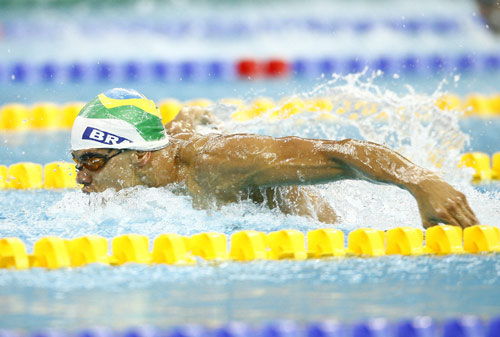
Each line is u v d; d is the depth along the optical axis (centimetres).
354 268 1009
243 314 816
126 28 4675
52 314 822
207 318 802
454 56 3478
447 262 1029
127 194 1230
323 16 4950
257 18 4947
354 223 1270
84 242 1048
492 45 3862
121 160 1201
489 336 760
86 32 4559
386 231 1152
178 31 4562
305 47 3981
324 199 1316
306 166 1119
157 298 880
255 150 1148
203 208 1227
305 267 1017
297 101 2452
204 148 1200
